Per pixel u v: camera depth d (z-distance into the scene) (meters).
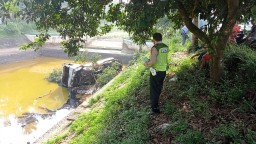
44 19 5.69
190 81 7.77
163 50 6.57
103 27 7.79
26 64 31.94
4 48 34.34
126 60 30.25
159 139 6.11
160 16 5.75
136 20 5.12
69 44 6.73
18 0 5.25
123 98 9.20
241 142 4.95
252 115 5.64
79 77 21.33
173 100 7.34
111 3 6.32
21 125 15.55
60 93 20.91
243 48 8.32
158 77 6.69
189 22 6.56
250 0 5.71
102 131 7.69
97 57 22.41
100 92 12.42
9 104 19.03
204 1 6.47
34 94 21.02
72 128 9.30
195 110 6.42
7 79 25.61
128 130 6.88
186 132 5.87
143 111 7.38
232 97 6.39
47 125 15.38
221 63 7.09
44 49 36.72
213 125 5.82
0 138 14.00
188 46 12.21
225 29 6.21
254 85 6.56
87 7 5.93
